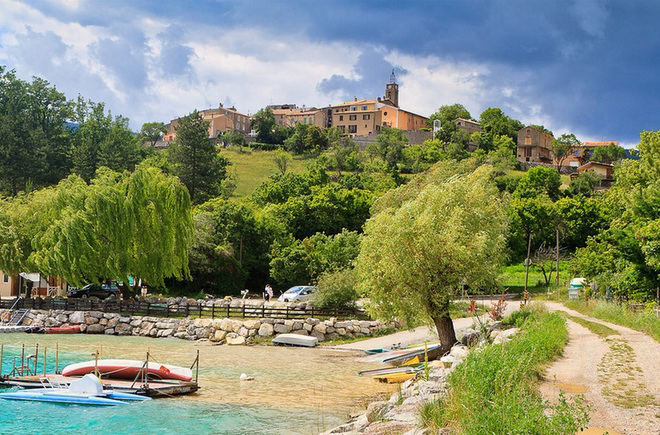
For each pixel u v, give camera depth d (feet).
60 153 421.18
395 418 50.29
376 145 558.97
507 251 157.89
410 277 105.60
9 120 409.90
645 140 214.48
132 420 71.00
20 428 67.62
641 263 137.69
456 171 227.20
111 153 417.08
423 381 65.31
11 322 163.43
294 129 653.30
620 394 52.39
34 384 87.97
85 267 167.63
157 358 118.42
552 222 289.74
